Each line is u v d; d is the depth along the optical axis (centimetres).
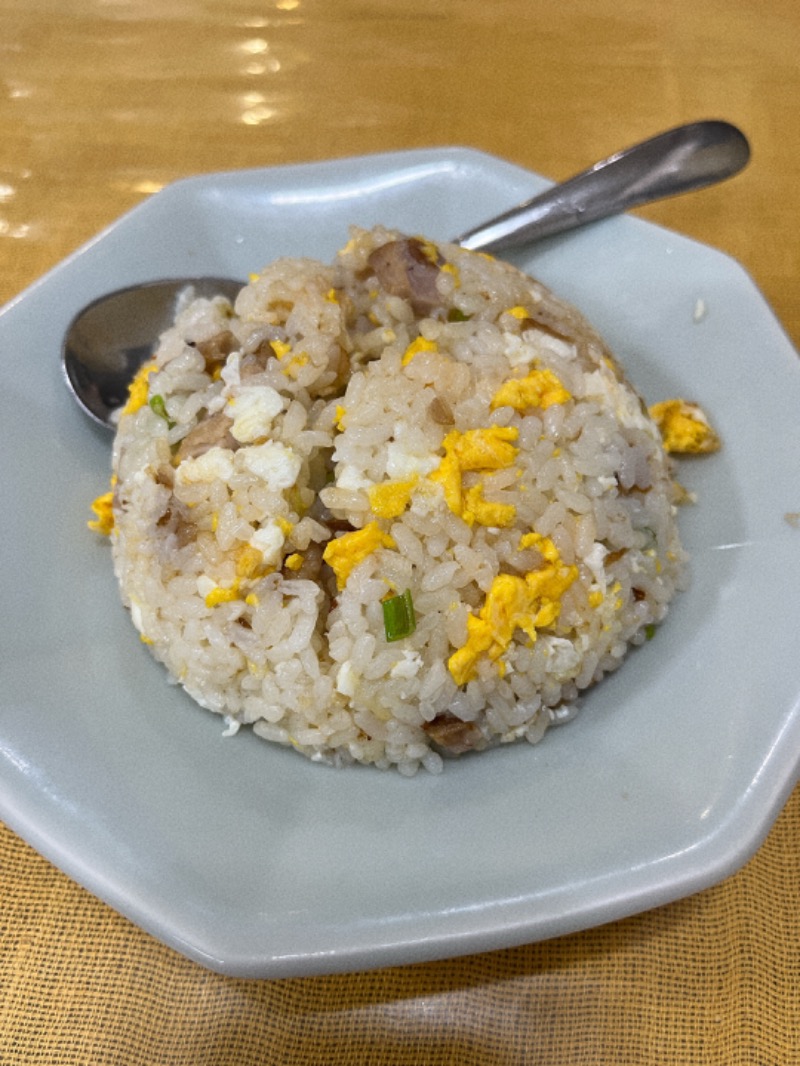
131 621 22
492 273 24
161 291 27
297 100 37
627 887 16
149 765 19
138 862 16
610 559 21
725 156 28
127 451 22
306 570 20
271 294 22
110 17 40
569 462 21
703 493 24
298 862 17
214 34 39
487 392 21
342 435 20
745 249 31
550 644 20
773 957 19
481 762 20
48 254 32
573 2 40
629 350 26
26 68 38
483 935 15
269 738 20
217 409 21
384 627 19
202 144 35
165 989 19
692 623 21
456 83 37
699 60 37
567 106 36
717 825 16
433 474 20
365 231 25
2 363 24
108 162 35
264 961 15
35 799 17
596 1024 19
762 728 18
